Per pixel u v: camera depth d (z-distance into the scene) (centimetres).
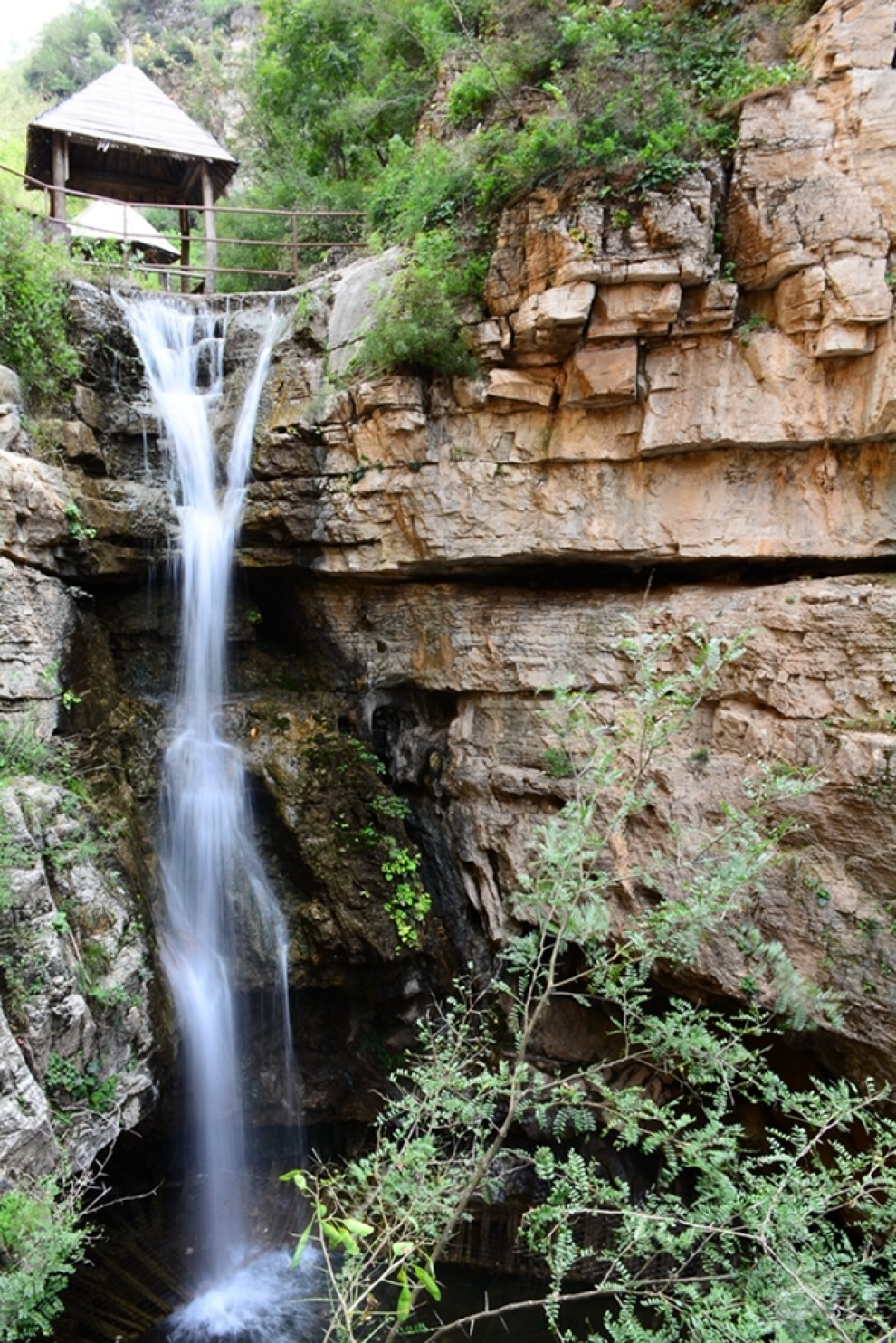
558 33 790
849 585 633
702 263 642
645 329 670
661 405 691
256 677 961
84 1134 584
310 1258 731
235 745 870
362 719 916
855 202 614
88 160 1328
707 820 670
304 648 961
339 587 902
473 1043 765
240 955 825
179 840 830
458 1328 649
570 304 659
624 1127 423
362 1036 870
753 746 658
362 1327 655
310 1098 859
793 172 634
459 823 849
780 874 627
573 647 769
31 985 556
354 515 827
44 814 639
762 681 657
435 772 884
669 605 722
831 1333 336
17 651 686
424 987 859
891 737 588
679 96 668
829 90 629
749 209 646
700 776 679
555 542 751
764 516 693
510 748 804
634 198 650
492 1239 726
